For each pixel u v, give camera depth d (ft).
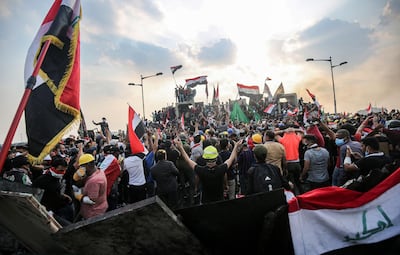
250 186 15.46
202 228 7.89
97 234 6.90
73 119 12.38
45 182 16.29
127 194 27.12
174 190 23.15
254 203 8.14
